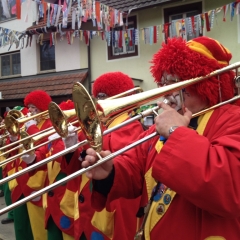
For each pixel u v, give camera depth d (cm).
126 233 239
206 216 140
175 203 149
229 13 688
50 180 314
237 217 141
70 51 946
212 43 163
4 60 1163
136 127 248
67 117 238
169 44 166
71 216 298
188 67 157
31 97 451
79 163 275
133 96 156
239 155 133
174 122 142
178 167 131
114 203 239
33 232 351
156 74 174
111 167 164
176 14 762
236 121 146
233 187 129
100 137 147
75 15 553
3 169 482
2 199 646
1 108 1087
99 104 153
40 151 329
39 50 1055
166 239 148
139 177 175
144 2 795
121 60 852
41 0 557
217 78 162
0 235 450
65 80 924
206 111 155
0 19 1099
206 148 132
